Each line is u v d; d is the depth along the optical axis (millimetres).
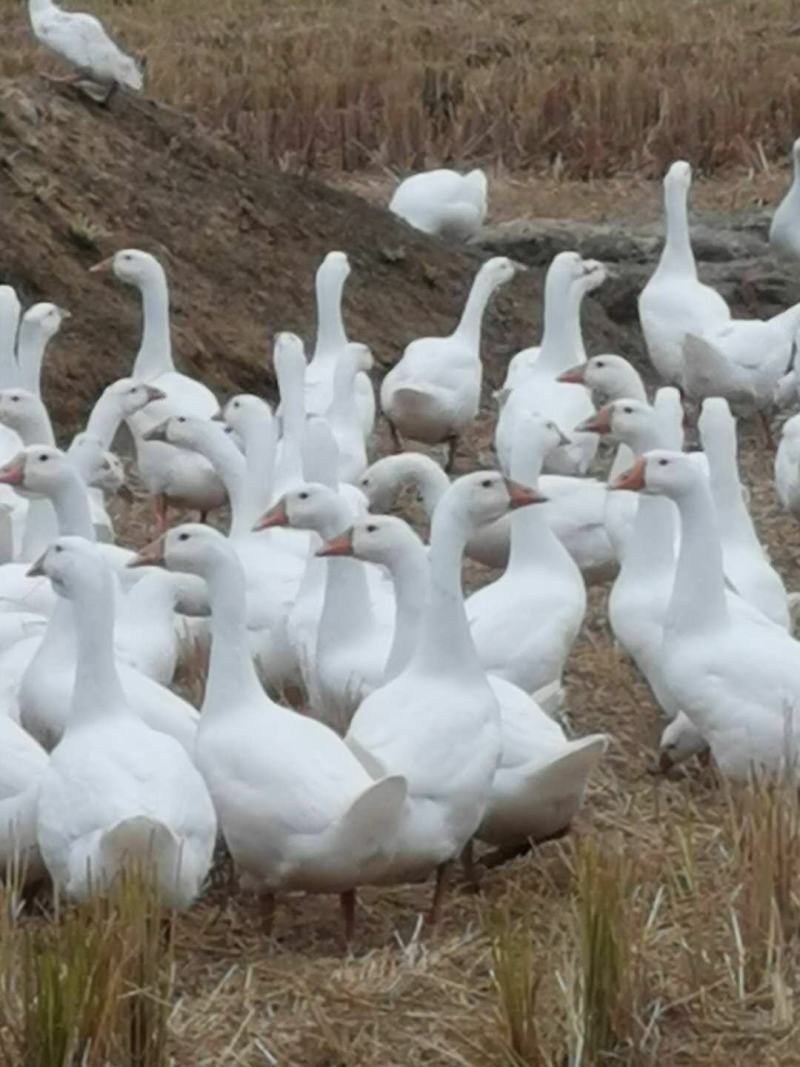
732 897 10719
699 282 22766
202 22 36812
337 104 31562
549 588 13062
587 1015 9508
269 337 21828
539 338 23250
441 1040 9688
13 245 21016
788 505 16219
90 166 22453
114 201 22281
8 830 10625
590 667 14320
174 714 11484
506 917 10125
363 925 10922
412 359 18578
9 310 18109
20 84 23016
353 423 17406
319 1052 9617
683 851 11148
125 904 9484
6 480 13242
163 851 9719
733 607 12289
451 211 25859
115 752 10297
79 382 20250
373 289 22969
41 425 15883
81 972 9297
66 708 11961
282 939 10781
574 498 14891
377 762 10477
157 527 17172
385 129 30812
